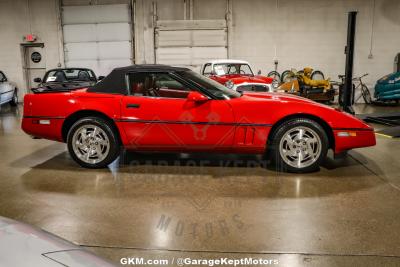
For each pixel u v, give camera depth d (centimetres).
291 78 1268
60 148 560
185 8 1313
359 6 1230
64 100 430
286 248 248
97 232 272
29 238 151
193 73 449
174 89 439
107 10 1332
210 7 1305
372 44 1245
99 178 401
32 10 1357
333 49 1271
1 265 129
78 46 1365
